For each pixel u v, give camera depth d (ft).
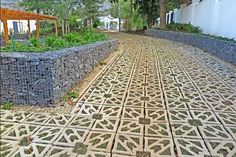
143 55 31.42
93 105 13.62
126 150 9.43
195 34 40.47
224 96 15.49
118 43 41.42
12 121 11.50
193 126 11.43
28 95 13.08
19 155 8.97
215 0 36.68
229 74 21.08
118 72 21.47
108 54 29.48
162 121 11.88
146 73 21.44
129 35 67.67
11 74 12.88
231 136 10.57
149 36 64.90
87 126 11.23
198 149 9.57
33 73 12.74
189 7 53.42
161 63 26.18
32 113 12.38
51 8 51.03
